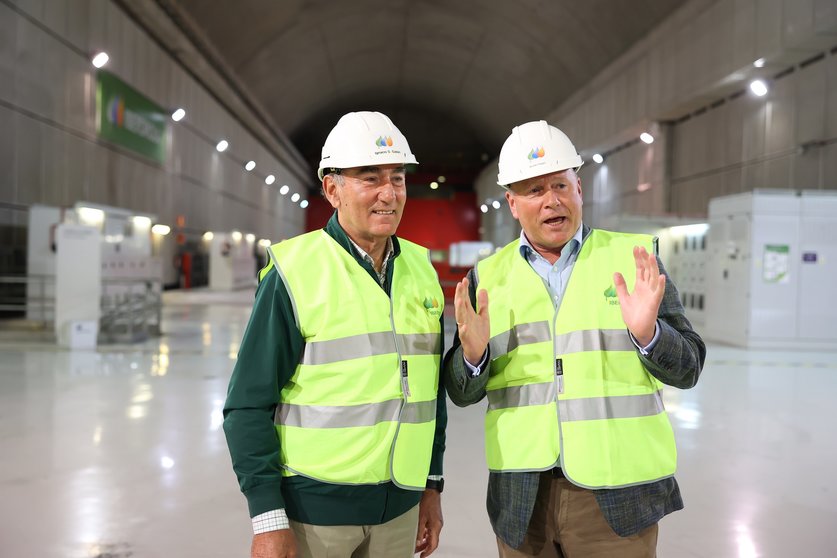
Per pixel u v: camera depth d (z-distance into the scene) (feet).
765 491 15.31
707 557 11.84
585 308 7.16
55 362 32.50
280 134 148.77
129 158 72.23
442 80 148.36
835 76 53.06
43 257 47.78
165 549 11.87
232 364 32.55
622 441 6.86
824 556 11.94
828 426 21.65
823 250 40.70
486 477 16.19
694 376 6.78
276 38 104.58
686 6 70.03
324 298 6.45
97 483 15.26
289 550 6.02
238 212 119.44
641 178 89.35
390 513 6.59
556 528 7.08
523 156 7.11
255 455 6.14
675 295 7.21
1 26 48.73
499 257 7.70
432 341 6.98
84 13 60.70
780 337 40.86
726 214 43.68
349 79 149.07
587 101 103.71
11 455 17.30
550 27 95.76
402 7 108.88
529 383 7.15
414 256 7.35
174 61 84.48
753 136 64.54
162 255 83.56
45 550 11.77
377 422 6.41
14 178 50.62
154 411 22.35
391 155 6.55
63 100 57.62
